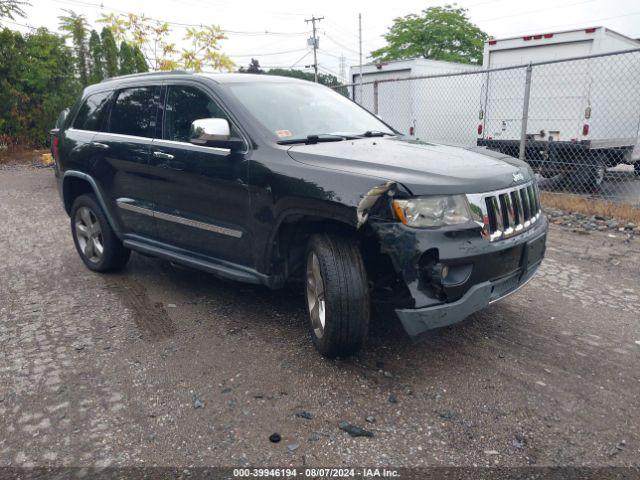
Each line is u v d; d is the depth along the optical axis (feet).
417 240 9.17
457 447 8.25
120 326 12.84
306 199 10.21
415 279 9.30
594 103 31.42
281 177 10.72
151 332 12.47
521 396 9.60
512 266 10.50
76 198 17.07
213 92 12.76
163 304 14.17
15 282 16.21
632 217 23.30
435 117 42.47
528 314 13.32
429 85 41.98
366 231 9.55
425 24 99.55
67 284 15.93
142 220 14.57
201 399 9.62
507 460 7.95
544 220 11.83
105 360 11.15
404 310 9.48
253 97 12.82
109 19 55.67
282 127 12.24
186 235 13.37
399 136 13.99
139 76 15.23
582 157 32.42
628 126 34.27
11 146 56.75
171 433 8.67
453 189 9.50
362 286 9.82
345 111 14.51
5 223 24.71
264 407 9.34
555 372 10.44
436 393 9.70
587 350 11.37
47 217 25.91
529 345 11.58
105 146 15.17
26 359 11.27
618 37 32.17
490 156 11.82
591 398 9.53
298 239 11.32
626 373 10.42
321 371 10.48
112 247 16.01
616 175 38.04
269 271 11.46
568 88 32.22
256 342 11.81
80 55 66.13
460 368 10.58
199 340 11.98
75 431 8.79
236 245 12.10
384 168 9.96
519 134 34.96
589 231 21.95
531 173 11.87
